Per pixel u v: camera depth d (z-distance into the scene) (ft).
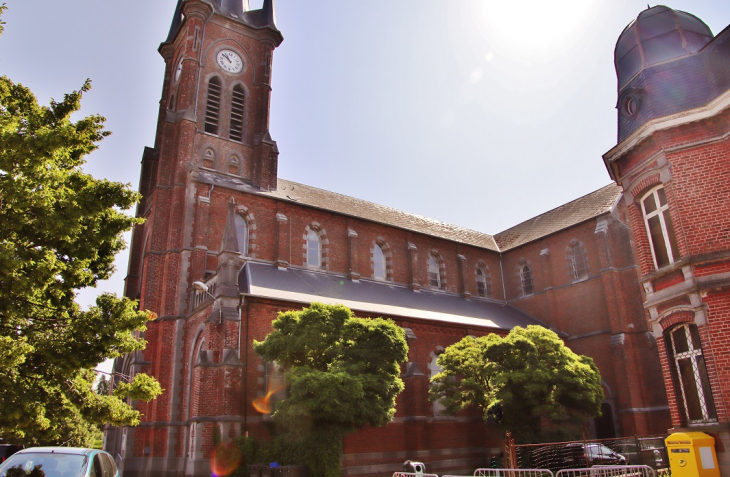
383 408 71.97
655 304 57.52
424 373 109.29
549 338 89.25
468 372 94.32
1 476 37.14
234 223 95.30
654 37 61.82
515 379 82.64
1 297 39.17
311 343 75.15
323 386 68.54
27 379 44.83
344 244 130.31
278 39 148.77
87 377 52.80
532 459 80.94
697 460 45.93
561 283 140.77
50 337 44.52
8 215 39.09
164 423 95.30
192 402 89.66
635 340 119.24
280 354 76.54
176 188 115.03
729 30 54.29
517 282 154.61
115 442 105.40
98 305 47.78
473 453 107.76
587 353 127.13
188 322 101.35
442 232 157.99
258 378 88.28
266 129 136.36
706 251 52.31
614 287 123.44
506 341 87.81
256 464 76.43
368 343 77.36
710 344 50.21
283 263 116.78
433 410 105.40
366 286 126.62
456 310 132.98
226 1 145.69
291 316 79.15
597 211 137.08
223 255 91.71
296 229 123.24
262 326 92.22
